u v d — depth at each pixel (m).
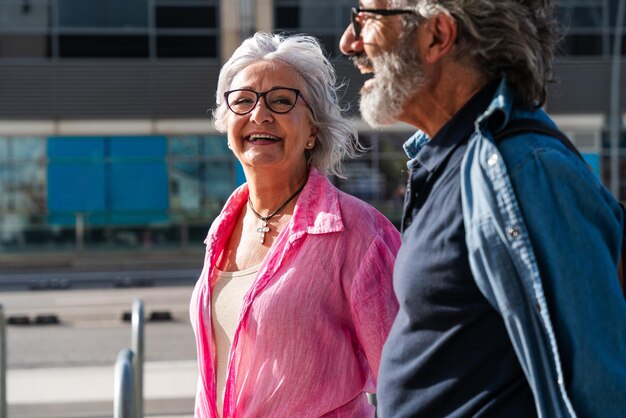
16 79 28.36
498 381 2.18
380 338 3.03
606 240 2.12
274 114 3.21
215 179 29.06
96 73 28.64
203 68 28.83
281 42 3.32
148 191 28.92
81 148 28.70
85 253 26.03
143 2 28.73
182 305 15.82
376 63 2.36
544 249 2.05
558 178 2.09
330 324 3.04
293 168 3.29
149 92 28.80
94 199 28.67
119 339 12.45
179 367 9.18
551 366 2.05
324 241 3.09
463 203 2.16
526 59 2.24
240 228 3.39
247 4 28.58
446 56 2.31
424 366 2.26
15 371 9.25
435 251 2.23
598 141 29.28
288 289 3.04
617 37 27.92
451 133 2.31
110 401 7.84
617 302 2.04
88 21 28.59
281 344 3.00
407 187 2.43
